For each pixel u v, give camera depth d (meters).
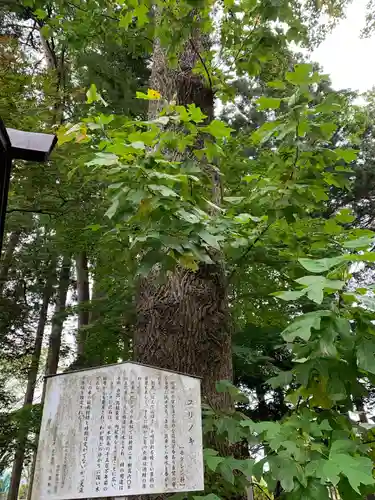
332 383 1.95
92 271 6.50
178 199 2.18
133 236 2.29
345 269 1.98
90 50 7.50
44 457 1.81
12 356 8.44
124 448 1.86
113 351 6.05
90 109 6.05
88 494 1.76
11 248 8.18
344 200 8.23
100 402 1.94
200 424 1.95
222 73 3.71
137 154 2.24
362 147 8.05
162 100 3.08
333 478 1.54
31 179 5.21
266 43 3.47
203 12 3.00
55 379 1.98
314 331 1.85
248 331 5.94
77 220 5.24
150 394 1.98
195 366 2.59
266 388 6.39
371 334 1.84
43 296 8.95
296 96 2.38
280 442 1.72
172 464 1.85
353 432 2.02
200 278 2.83
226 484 2.16
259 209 2.74
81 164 2.75
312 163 2.66
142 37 4.42
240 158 3.92
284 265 3.18
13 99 5.24
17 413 6.79
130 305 5.58
